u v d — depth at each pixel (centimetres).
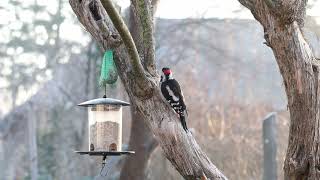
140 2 726
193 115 2294
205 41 2569
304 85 705
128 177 1515
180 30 2289
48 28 3161
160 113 735
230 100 2445
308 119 710
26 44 3228
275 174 1727
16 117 3108
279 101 2583
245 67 2752
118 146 827
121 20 676
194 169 731
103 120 822
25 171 3023
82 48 2848
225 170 2098
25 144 3059
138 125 1505
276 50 709
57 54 3105
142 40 743
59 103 2886
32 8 3225
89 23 763
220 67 2745
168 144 735
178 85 756
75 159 2553
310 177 715
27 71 3253
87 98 2311
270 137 1741
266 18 704
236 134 2253
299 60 701
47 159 2706
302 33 717
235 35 2758
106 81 761
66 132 2777
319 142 712
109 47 752
